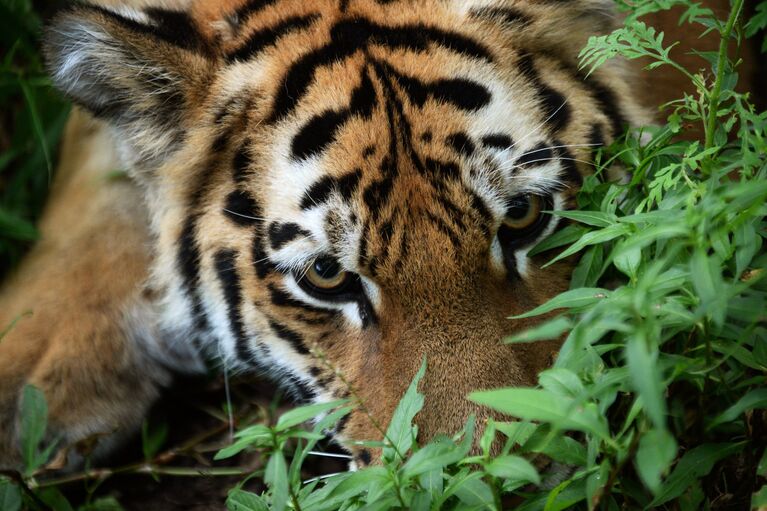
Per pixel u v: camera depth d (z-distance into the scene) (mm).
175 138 8266
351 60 7418
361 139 7043
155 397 10125
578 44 8109
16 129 11398
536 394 4688
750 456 6066
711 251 5914
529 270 7367
